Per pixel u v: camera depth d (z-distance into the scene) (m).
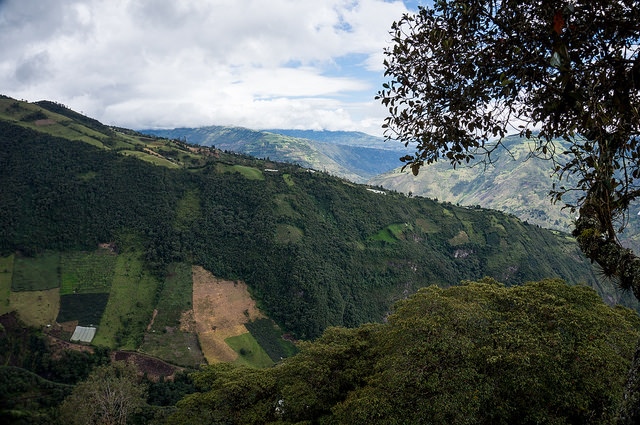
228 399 26.91
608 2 3.44
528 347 18.83
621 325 20.55
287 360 31.52
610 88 3.67
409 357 20.11
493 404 18.12
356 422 18.30
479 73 4.54
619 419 3.15
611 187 3.74
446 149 5.08
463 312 21.80
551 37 3.70
